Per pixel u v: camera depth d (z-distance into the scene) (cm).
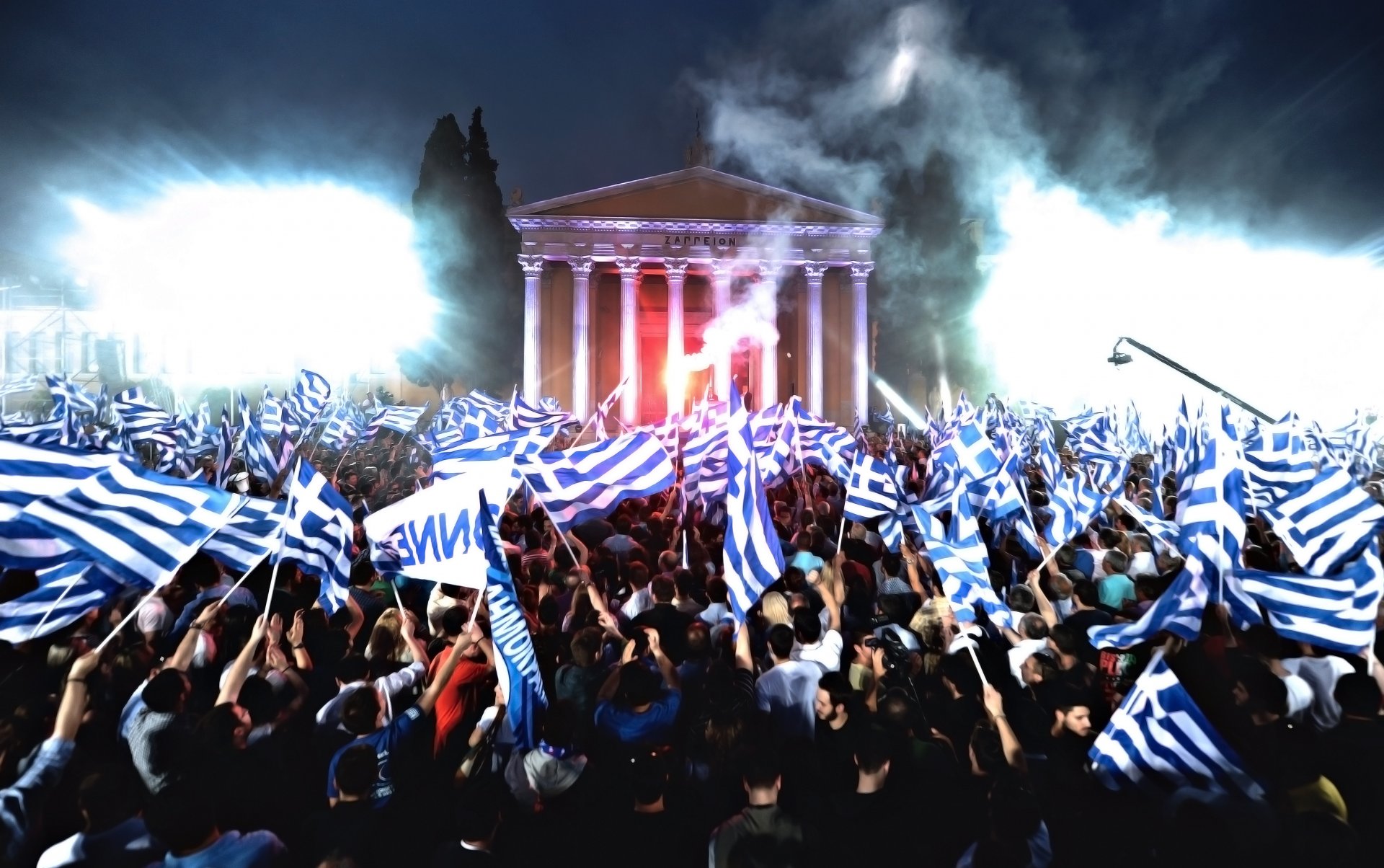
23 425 1502
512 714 608
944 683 707
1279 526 716
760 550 751
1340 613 614
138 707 571
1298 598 628
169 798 446
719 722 569
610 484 1081
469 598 920
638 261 5703
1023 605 799
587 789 606
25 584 852
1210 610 688
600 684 725
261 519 781
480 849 517
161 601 837
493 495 738
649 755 598
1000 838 466
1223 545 641
